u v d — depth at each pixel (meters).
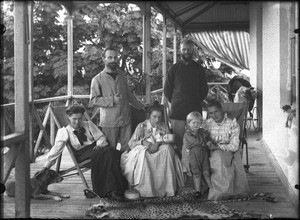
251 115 8.09
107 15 11.47
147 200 3.85
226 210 3.51
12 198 3.95
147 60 5.81
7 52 10.65
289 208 3.62
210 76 13.67
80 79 11.34
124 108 4.34
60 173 4.21
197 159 3.92
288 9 4.58
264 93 6.89
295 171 3.70
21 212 3.16
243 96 7.71
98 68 11.29
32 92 5.65
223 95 11.48
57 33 11.57
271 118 5.76
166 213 3.46
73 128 4.14
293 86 4.66
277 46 5.04
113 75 4.33
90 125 4.21
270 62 5.84
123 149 4.43
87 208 3.68
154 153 3.98
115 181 3.85
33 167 5.35
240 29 10.13
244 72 13.68
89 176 4.91
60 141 4.05
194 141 4.00
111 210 3.57
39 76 11.23
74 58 11.19
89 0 4.53
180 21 8.59
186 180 4.34
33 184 3.96
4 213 3.47
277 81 5.02
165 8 6.41
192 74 4.48
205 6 7.62
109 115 4.28
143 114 4.59
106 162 3.89
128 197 3.86
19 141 3.05
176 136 4.54
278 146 4.99
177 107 4.48
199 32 10.58
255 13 8.08
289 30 4.61
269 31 5.91
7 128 5.23
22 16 3.10
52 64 11.16
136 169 3.92
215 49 10.99
